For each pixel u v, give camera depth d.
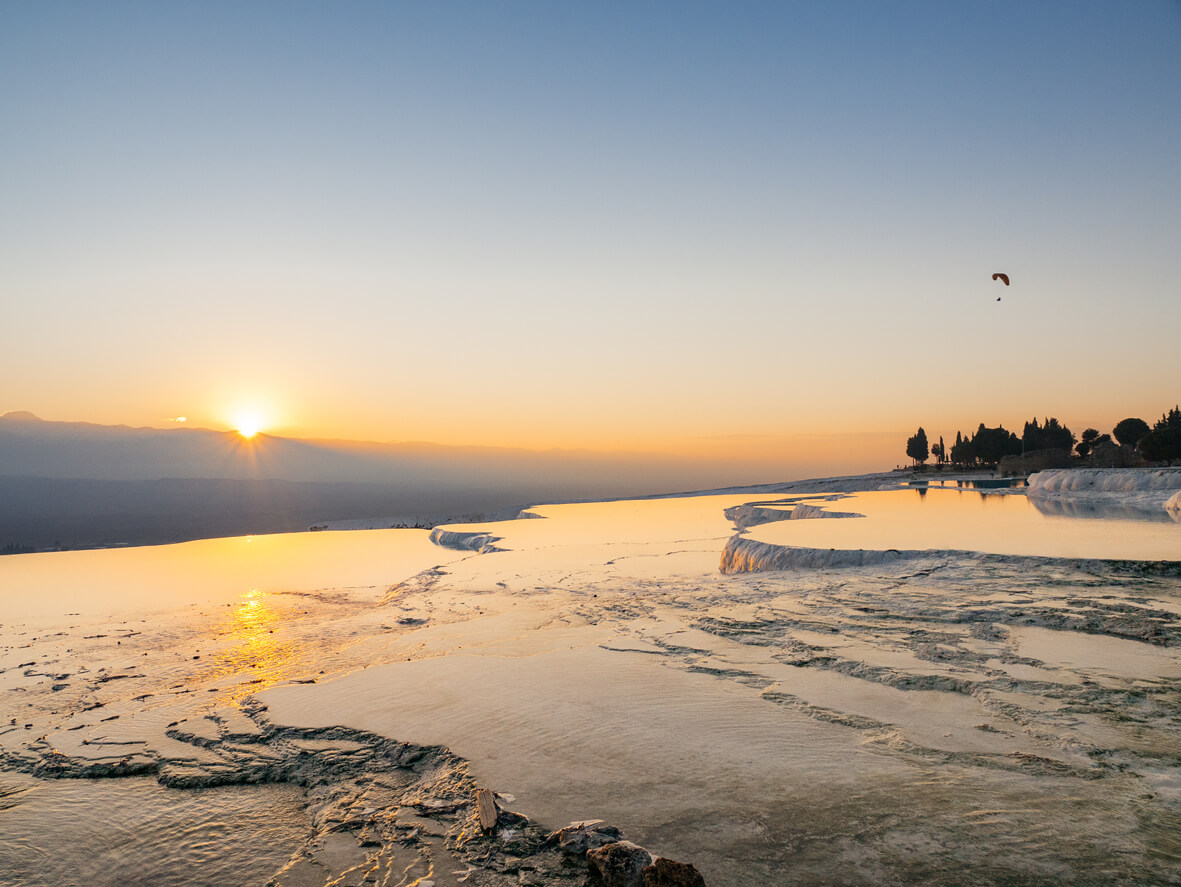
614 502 63.53
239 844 5.65
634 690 8.48
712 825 5.19
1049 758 6.09
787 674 8.88
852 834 4.96
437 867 5.02
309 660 12.01
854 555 17.36
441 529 43.78
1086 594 11.98
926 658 9.20
